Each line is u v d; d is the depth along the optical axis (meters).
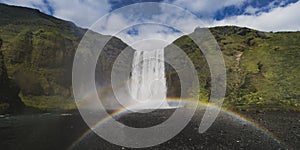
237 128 29.30
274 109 47.53
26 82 63.38
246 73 69.06
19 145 22.39
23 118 44.06
